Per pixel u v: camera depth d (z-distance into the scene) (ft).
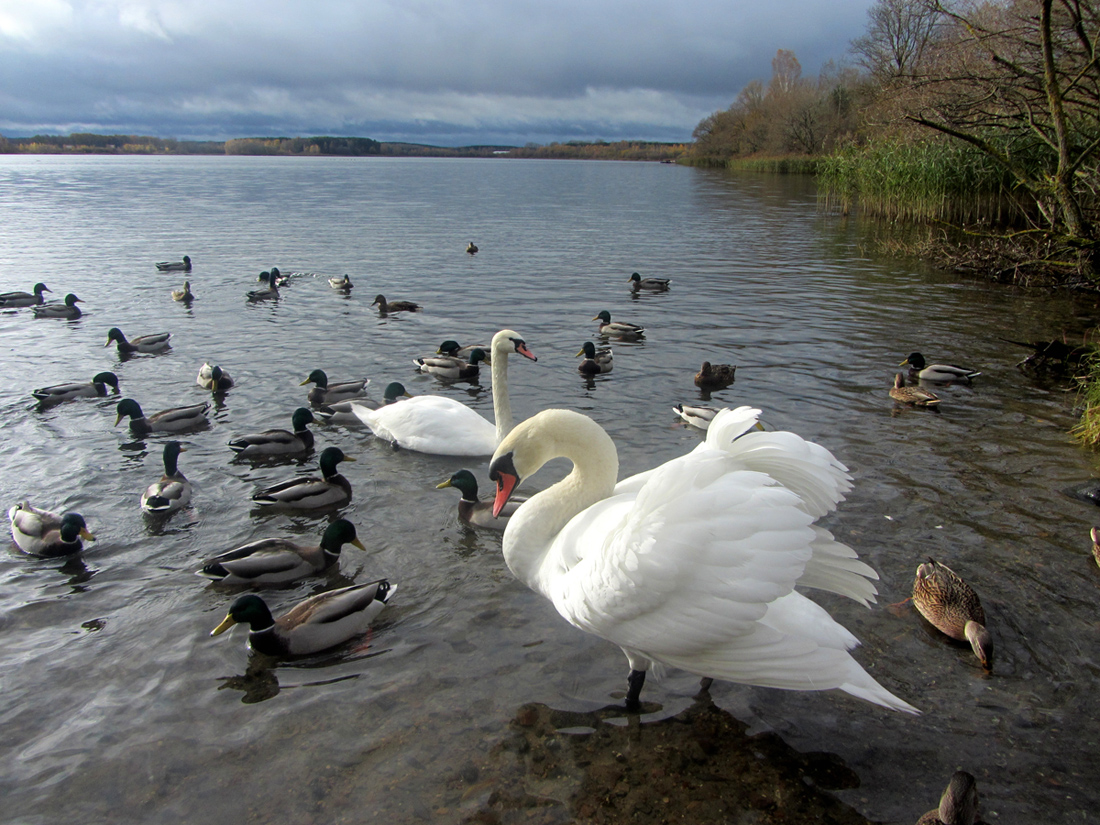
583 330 62.44
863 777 16.47
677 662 16.26
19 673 20.62
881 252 100.17
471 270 91.40
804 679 14.85
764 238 117.19
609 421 40.22
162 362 52.60
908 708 14.28
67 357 53.83
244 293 77.56
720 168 394.32
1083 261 70.79
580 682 19.63
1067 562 24.58
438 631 22.16
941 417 38.91
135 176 330.75
